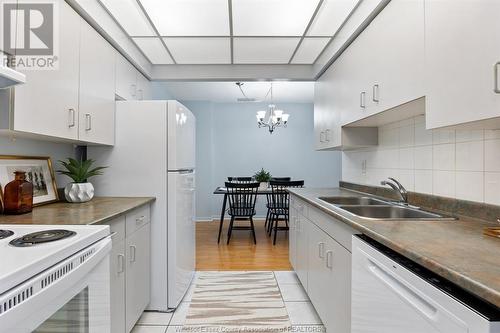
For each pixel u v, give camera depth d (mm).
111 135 2236
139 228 2000
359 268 1244
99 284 1128
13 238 1024
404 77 1506
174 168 2260
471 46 1057
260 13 2195
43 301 782
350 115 2266
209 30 2463
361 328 1224
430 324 777
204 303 2396
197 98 5781
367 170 2693
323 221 1893
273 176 6238
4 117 1285
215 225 5477
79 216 1490
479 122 1082
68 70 1690
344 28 2314
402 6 1526
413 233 1120
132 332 1976
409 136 2023
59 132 1605
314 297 2115
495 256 841
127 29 2406
